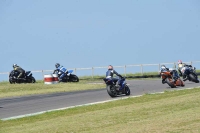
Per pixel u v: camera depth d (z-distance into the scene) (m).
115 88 46.38
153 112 30.98
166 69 53.06
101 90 56.62
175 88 52.22
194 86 53.47
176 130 23.09
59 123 29.33
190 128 23.34
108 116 30.56
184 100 36.03
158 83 64.69
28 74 76.94
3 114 37.12
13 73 75.88
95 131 25.02
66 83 72.31
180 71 58.88
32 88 62.75
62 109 37.16
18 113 37.25
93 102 41.94
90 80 86.12
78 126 27.39
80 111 35.34
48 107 40.19
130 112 31.73
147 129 23.97
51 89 60.66
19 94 54.97
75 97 48.34
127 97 43.94
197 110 29.91
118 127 25.70
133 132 23.48
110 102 40.34
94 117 30.64
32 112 37.31
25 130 27.64
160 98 40.88
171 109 31.86
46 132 26.17
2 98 51.41
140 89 54.69
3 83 77.56
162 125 24.88
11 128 29.09
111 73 46.72
